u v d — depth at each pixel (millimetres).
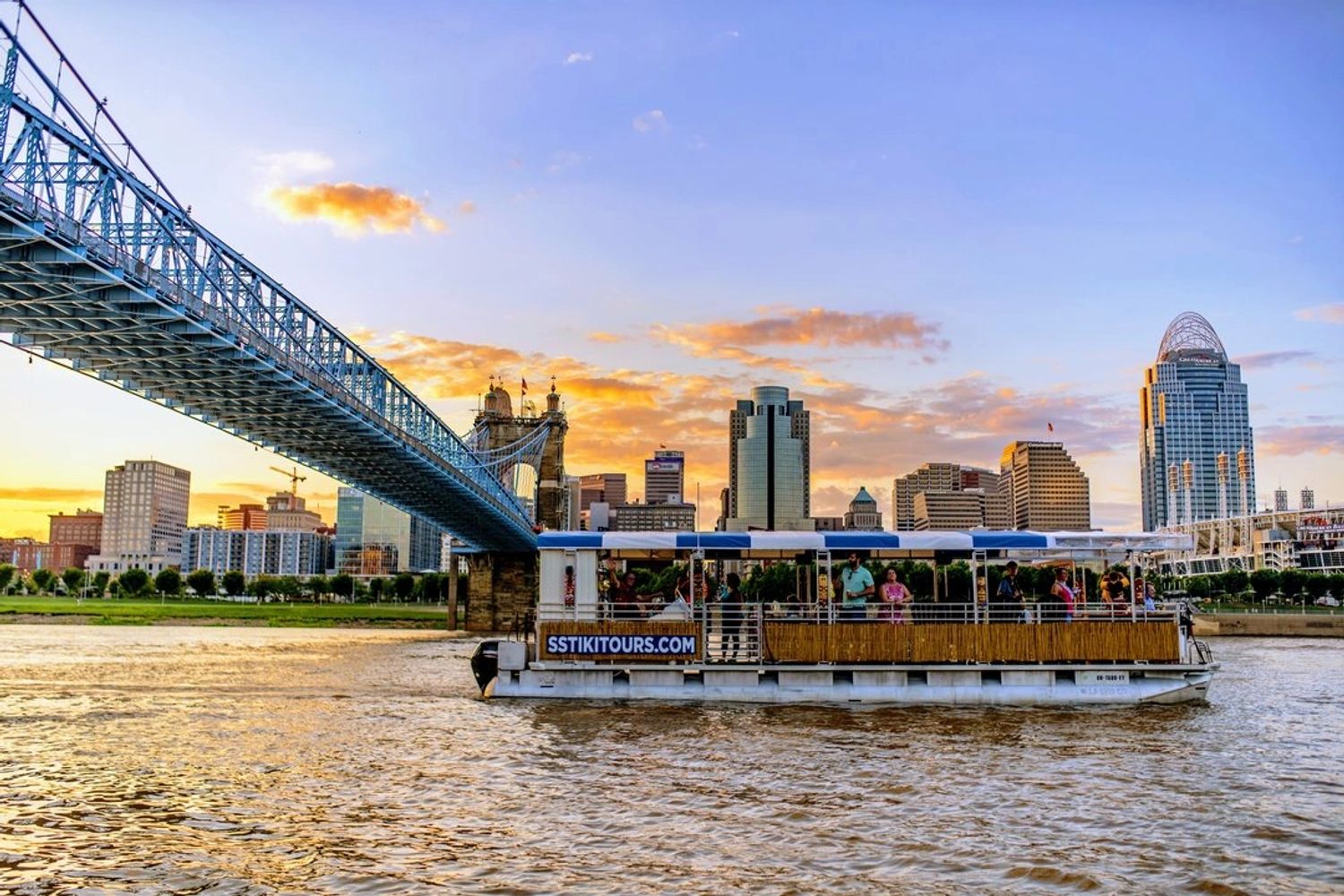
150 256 49375
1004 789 24641
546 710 37219
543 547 39375
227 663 69250
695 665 38375
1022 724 33719
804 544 38156
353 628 156875
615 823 21672
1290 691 49250
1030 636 37594
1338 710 40938
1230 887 17734
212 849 19828
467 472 113500
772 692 37875
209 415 73688
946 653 37594
